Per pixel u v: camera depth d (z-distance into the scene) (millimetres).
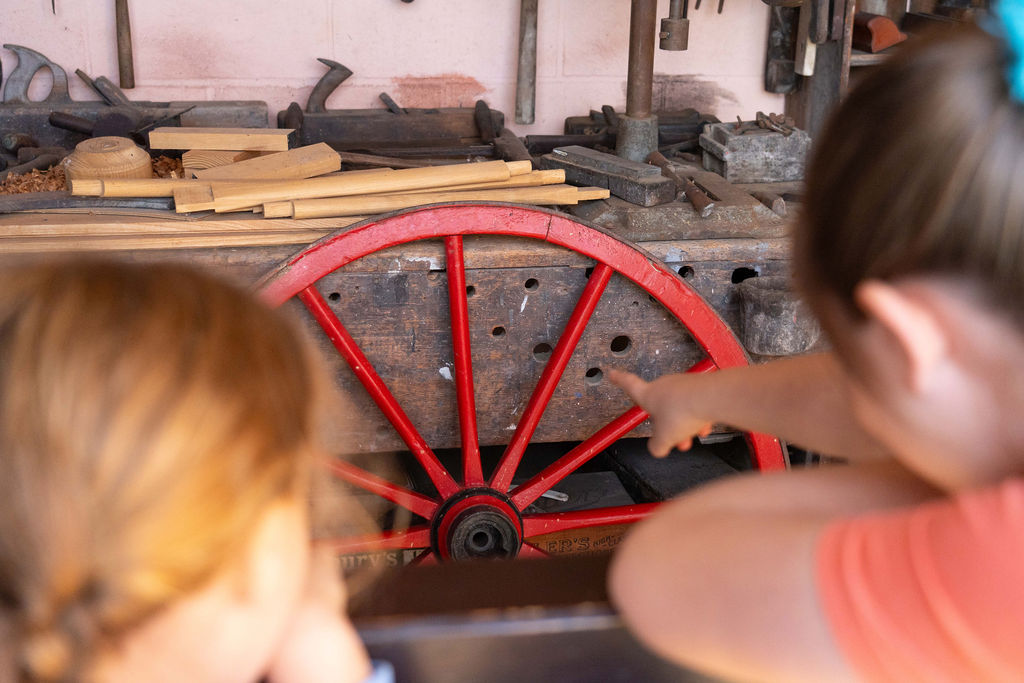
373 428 1746
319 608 441
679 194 1850
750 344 1684
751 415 592
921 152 328
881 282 348
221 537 333
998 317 332
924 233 329
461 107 2760
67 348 325
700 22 2760
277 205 1672
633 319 1729
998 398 346
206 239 1634
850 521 370
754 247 1729
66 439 316
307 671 434
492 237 1680
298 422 366
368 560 1572
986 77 325
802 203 379
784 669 360
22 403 320
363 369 1596
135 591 324
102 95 2531
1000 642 313
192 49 2615
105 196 1727
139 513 317
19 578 322
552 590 520
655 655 481
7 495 318
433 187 1756
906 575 332
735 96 2846
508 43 2729
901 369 362
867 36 2445
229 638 358
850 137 351
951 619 320
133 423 317
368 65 2693
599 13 2727
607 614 474
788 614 357
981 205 319
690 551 406
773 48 2771
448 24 2688
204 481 325
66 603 325
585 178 1882
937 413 359
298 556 380
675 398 622
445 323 1689
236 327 353
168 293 350
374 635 467
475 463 1616
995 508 323
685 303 1644
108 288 344
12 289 344
